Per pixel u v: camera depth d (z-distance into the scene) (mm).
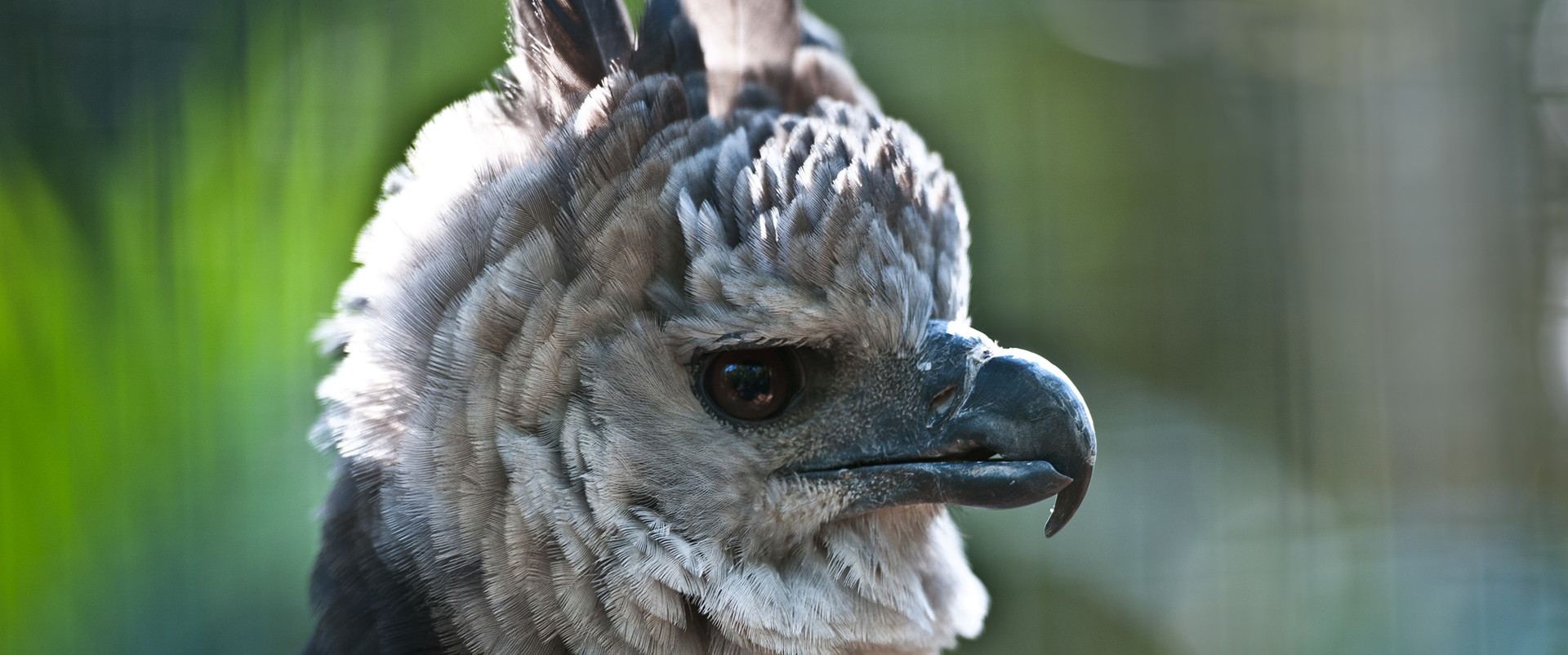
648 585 2451
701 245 2461
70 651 2621
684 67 2502
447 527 2449
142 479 2641
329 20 2701
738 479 2467
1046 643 3332
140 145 2686
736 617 2461
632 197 2457
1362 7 4352
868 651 2490
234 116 2686
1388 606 3766
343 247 2670
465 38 2709
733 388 2467
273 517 2650
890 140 2492
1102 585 3455
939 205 2504
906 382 2479
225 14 2695
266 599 2646
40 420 2629
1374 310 4332
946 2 4012
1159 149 4590
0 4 2699
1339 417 4312
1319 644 3670
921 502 2477
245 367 2652
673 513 2459
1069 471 2473
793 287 2465
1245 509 3771
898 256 2477
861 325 2473
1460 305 4230
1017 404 2473
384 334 2465
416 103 2697
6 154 2680
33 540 2621
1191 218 4473
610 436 2451
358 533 2465
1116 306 4375
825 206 2467
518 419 2447
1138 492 3688
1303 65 4500
